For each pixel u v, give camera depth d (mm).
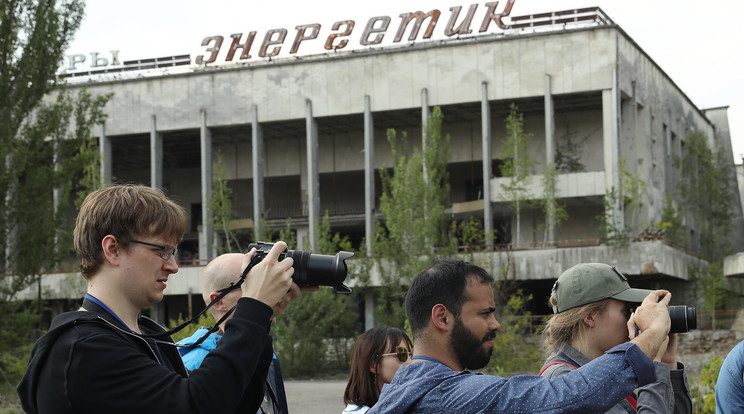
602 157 47969
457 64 46812
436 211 36875
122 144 55312
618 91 43969
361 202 55625
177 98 51188
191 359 4738
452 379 3113
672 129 53750
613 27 44125
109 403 2826
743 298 49469
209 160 50812
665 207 49281
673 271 41844
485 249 40500
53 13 21750
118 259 3217
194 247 57469
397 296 35750
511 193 44281
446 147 41000
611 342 4117
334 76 48938
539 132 49719
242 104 50281
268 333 3152
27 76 21547
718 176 56594
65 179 22141
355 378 5758
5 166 20828
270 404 4996
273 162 54719
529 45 45562
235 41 51938
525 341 24516
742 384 4621
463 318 3322
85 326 2986
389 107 47844
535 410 2889
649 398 3607
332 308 34625
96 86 52281
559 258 41812
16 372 20391
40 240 21625
